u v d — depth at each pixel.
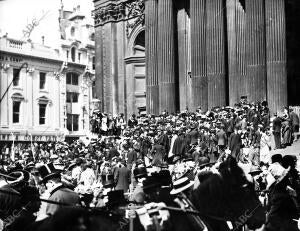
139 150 33.62
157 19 43.94
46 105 70.69
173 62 42.19
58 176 10.55
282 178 10.85
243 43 37.59
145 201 9.98
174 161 27.42
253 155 25.98
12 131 63.12
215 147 27.95
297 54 42.34
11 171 13.56
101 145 39.53
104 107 51.72
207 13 38.44
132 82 50.12
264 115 31.08
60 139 71.00
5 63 63.31
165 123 36.53
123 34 51.00
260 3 35.47
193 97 39.22
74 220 5.71
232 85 37.75
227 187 9.09
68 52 76.75
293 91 42.19
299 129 33.00
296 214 10.74
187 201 8.84
